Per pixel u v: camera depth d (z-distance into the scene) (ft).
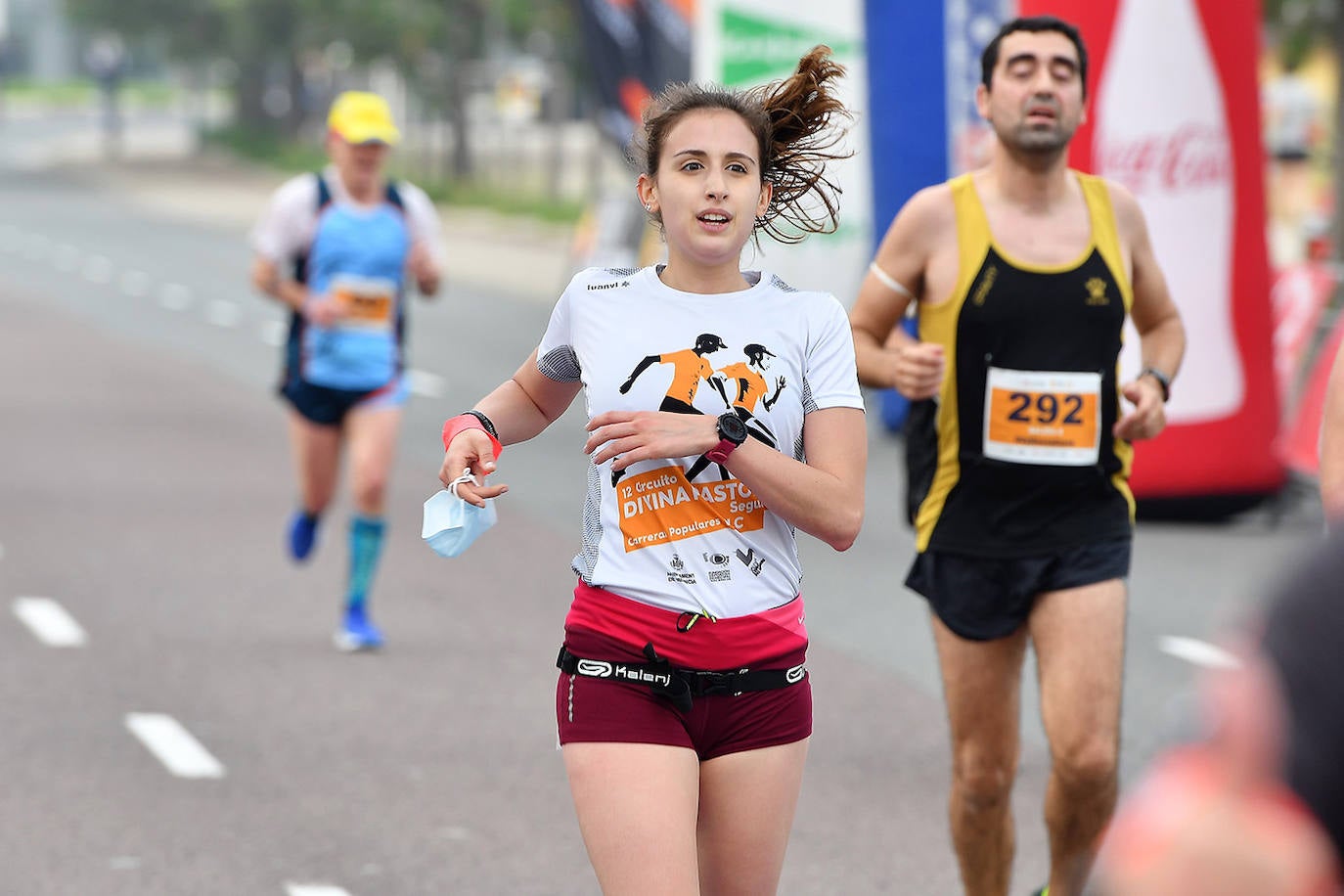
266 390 139.03
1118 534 39.75
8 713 58.59
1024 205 40.73
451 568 82.64
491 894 44.52
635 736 29.48
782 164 32.14
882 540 90.53
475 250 270.26
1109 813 38.81
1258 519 98.53
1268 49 202.69
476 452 31.27
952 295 40.42
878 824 50.52
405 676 64.34
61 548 84.48
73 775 52.70
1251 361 95.25
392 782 52.85
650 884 28.63
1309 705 10.34
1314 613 10.43
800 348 30.66
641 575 29.99
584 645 30.17
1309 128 228.02
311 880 45.11
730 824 30.35
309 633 70.13
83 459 108.37
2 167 460.14
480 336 171.42
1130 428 40.19
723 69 126.52
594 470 30.73
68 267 236.84
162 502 96.12
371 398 67.31
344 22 394.52
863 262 126.00
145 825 48.75
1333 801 10.31
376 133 65.82
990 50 40.60
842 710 61.52
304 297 66.44
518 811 50.60
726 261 30.60
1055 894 39.65
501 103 410.93
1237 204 95.14
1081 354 40.01
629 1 151.84
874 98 120.26
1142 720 59.88
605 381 30.53
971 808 40.73
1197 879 10.39
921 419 41.06
